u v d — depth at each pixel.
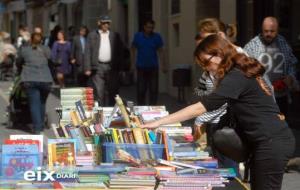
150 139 6.79
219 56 6.41
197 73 20.84
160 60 20.38
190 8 21.38
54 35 29.41
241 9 18.09
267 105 6.45
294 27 16.61
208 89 8.23
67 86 27.38
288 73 10.73
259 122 6.41
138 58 18.62
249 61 6.41
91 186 6.25
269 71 10.65
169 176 6.17
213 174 6.26
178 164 6.56
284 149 6.42
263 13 17.56
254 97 6.40
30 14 58.78
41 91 15.74
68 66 26.53
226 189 6.23
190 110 6.47
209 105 6.38
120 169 6.40
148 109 8.65
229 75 6.37
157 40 18.62
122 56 17.89
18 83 16.52
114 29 31.56
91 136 7.16
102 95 17.72
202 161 6.76
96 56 17.56
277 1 17.11
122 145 6.71
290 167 11.20
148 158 6.73
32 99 15.62
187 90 21.91
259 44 10.69
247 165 6.71
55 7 47.50
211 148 7.62
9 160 6.51
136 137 6.77
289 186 10.30
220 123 6.83
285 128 6.50
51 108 19.98
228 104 6.54
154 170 6.34
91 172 6.40
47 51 15.64
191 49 21.38
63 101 8.75
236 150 6.57
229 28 9.46
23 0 59.19
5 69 33.38
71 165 6.59
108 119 7.84
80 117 7.90
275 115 6.48
